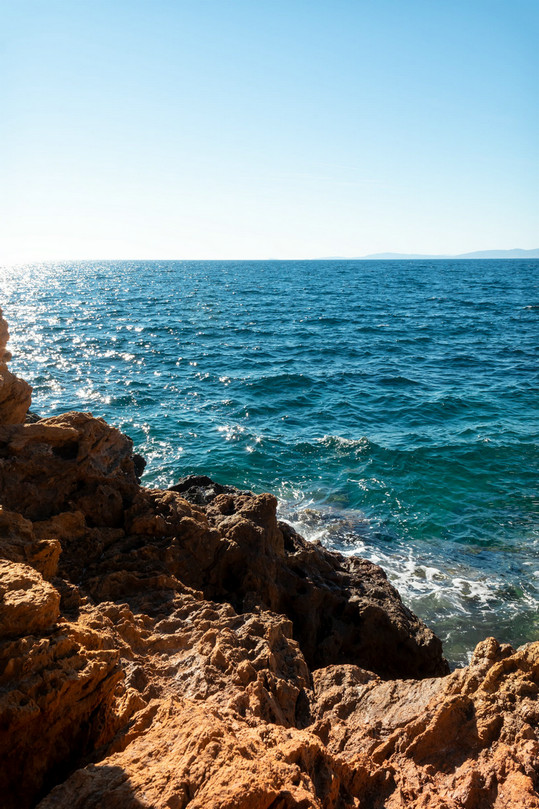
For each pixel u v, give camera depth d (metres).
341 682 7.35
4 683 4.44
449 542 15.44
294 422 25.30
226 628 7.34
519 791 4.80
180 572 9.27
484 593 13.12
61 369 34.28
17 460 9.05
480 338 46.41
